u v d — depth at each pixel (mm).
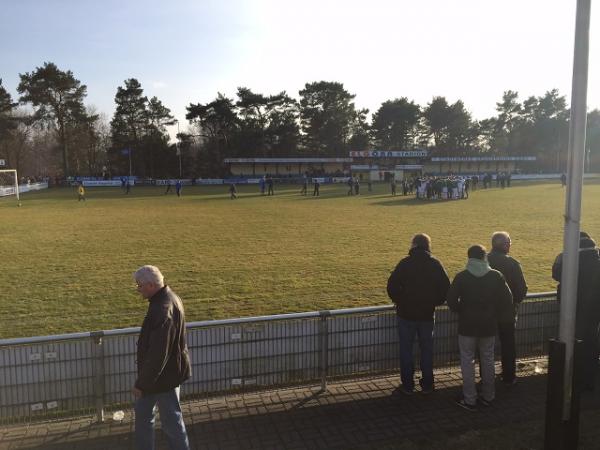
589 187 51594
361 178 77000
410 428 4918
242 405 5332
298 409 5277
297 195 45000
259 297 10008
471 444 4582
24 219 25734
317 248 15883
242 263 13508
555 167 101188
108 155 88250
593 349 5652
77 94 72812
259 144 89625
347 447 4578
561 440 4250
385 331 5902
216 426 4941
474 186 52000
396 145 103375
